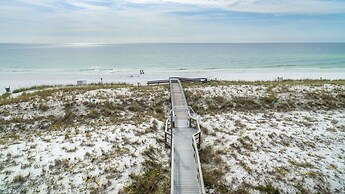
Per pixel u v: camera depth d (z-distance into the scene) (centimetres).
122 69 5184
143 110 1922
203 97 2156
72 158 1039
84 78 3869
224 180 986
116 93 2267
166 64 6244
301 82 2836
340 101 2045
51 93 2217
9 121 1585
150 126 1488
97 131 1367
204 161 1121
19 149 1119
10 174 924
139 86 2692
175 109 1792
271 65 5753
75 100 1977
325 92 2220
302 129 1505
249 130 1474
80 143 1191
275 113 1839
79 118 1697
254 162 1109
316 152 1239
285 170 1052
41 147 1143
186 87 2522
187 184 914
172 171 938
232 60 7112
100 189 869
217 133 1428
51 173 938
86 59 7738
